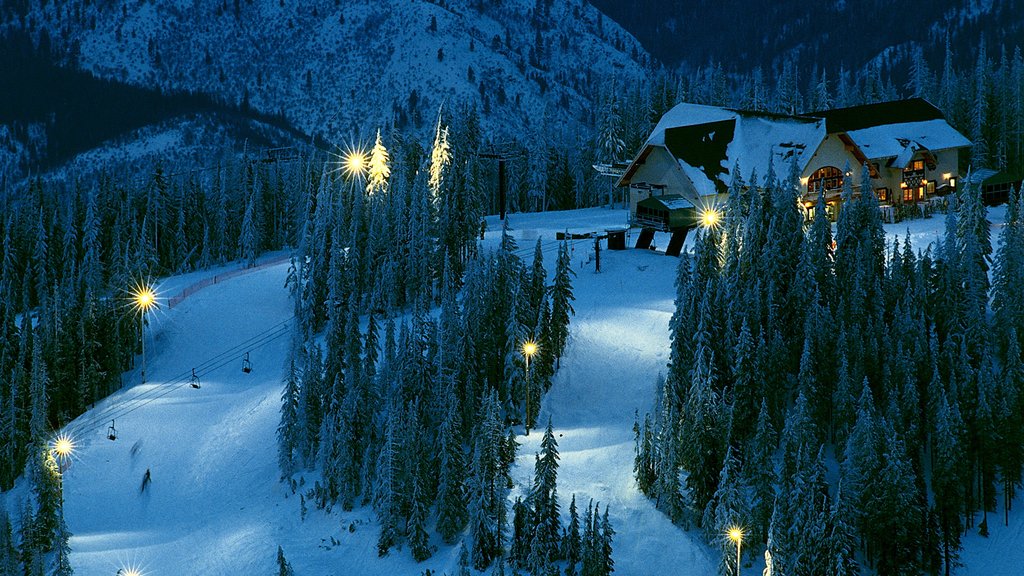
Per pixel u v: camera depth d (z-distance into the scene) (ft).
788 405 200.75
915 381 191.83
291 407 212.43
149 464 228.43
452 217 270.05
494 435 181.06
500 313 213.05
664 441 182.50
